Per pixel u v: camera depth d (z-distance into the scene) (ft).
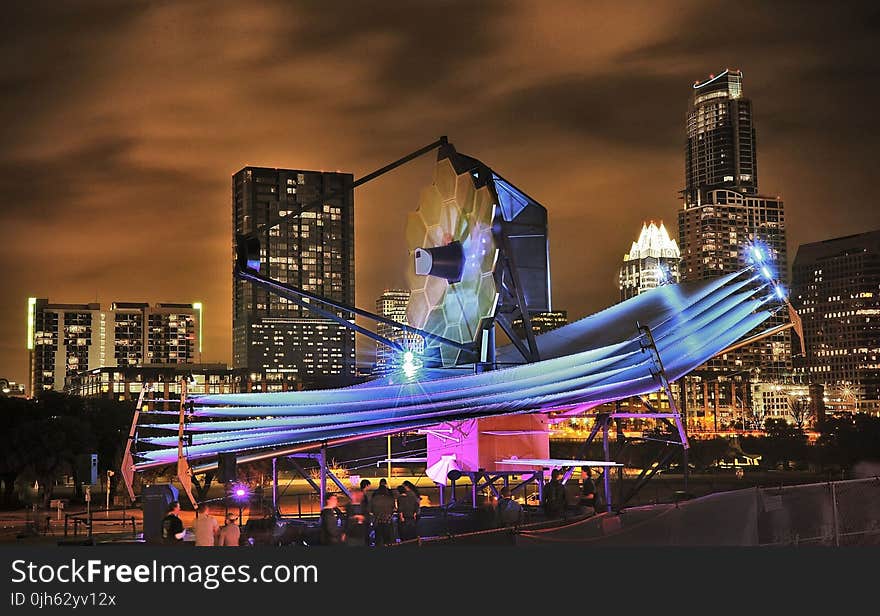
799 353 120.98
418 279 123.24
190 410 106.73
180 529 82.94
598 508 99.50
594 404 109.91
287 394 116.16
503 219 112.06
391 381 115.55
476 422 110.52
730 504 86.53
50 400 419.74
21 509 311.27
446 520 97.04
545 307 116.88
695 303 125.59
